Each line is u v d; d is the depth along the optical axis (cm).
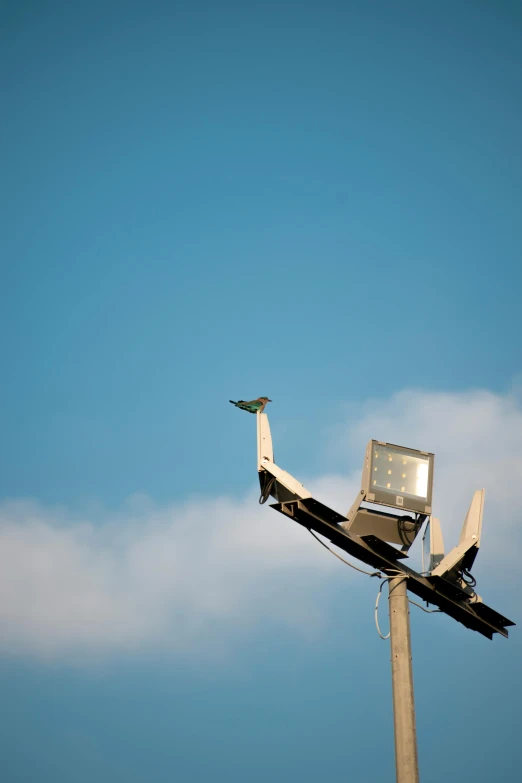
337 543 2244
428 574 2352
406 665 2139
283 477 2194
